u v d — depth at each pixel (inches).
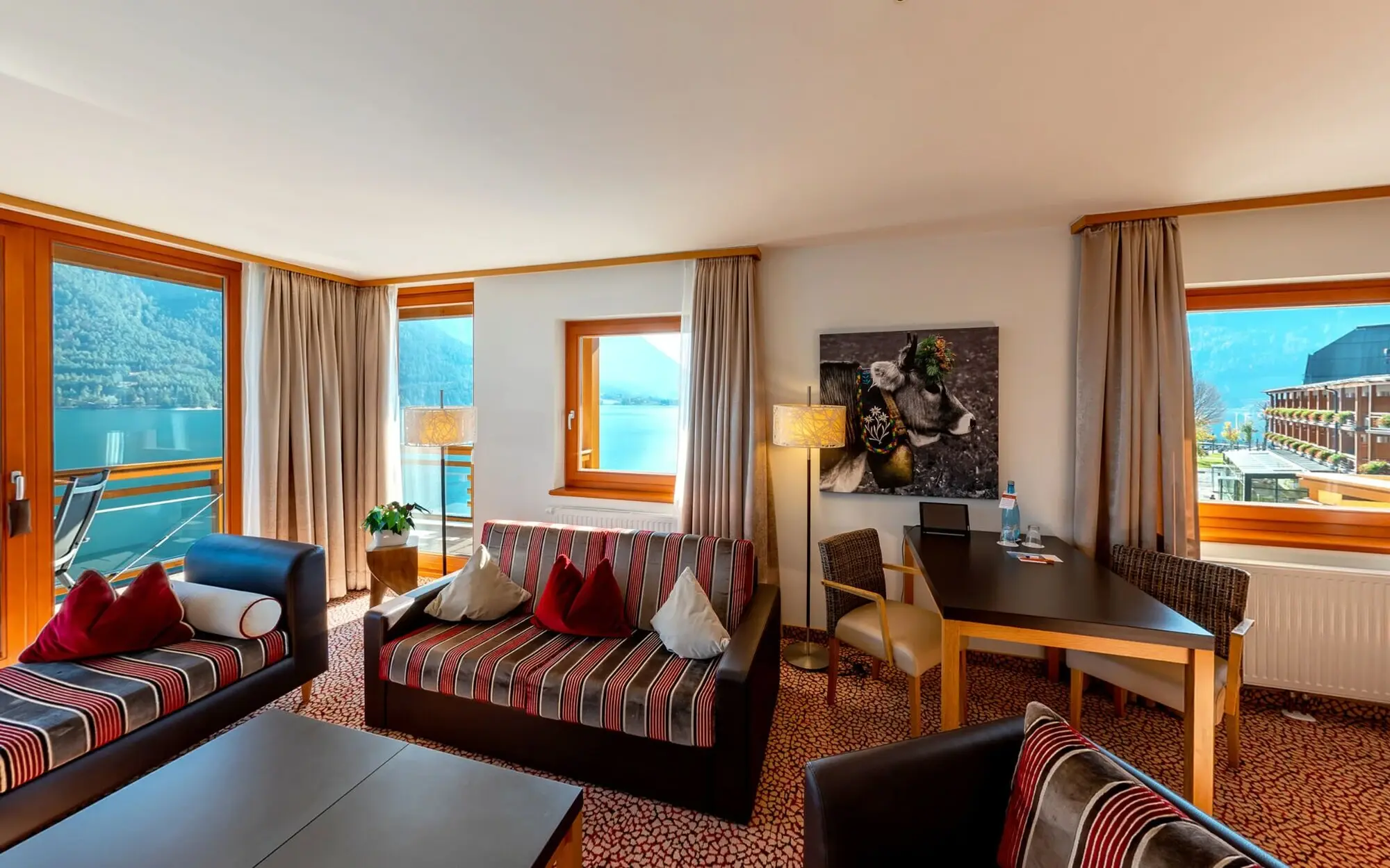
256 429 138.8
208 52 59.0
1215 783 80.7
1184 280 105.0
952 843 44.4
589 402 155.3
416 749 61.6
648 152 82.9
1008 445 119.0
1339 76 62.9
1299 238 101.7
